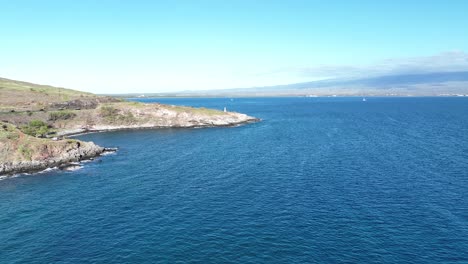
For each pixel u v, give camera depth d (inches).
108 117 6023.6
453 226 1665.8
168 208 1951.3
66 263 1395.2
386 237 1565.0
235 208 1927.9
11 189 2440.9
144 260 1402.6
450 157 3137.3
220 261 1386.6
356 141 4109.3
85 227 1724.9
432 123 6077.8
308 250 1461.6
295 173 2635.3
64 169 3019.2
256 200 2048.5
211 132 5265.8
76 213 1916.8
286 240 1549.0
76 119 5787.4
